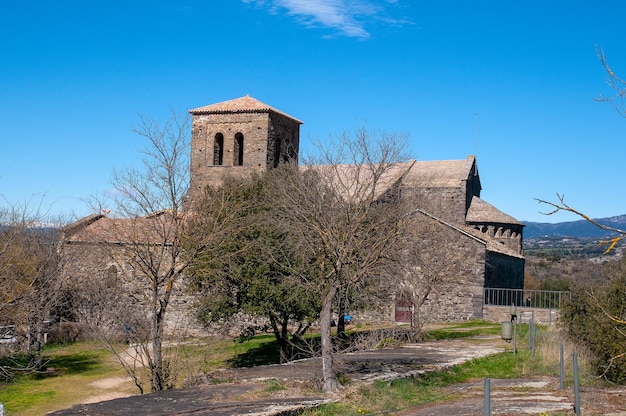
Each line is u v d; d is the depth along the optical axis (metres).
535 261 84.38
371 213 19.62
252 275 27.14
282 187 21.98
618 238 9.55
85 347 34.38
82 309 29.56
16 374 27.23
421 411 14.98
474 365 21.31
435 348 24.55
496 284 42.53
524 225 51.75
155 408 13.48
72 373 28.30
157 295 20.38
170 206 22.09
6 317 24.11
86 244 30.28
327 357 15.82
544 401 16.22
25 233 28.48
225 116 48.91
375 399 15.49
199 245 21.81
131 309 28.42
